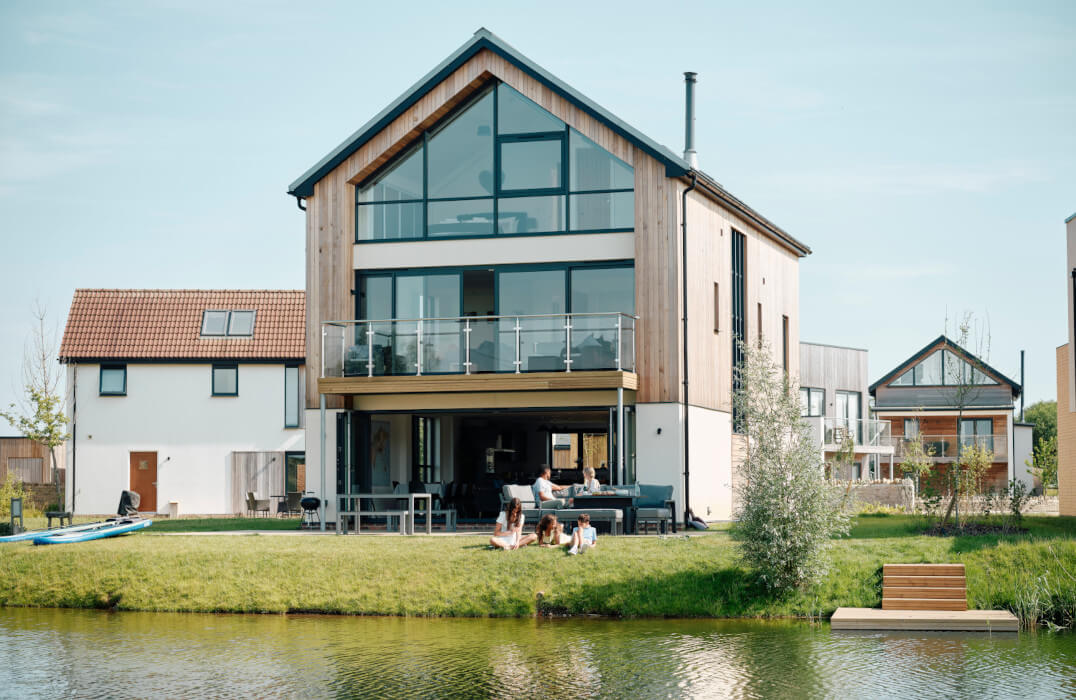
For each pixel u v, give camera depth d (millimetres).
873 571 17500
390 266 24484
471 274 24266
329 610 17969
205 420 38281
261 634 16406
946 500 22141
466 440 29984
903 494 32719
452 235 24266
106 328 38812
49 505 38531
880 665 13977
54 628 17047
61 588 19297
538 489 21438
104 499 38000
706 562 18016
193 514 37875
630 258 23281
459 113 24484
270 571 18891
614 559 18203
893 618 16141
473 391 22828
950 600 16859
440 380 22906
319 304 24484
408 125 24203
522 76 23797
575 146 23766
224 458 38156
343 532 22328
